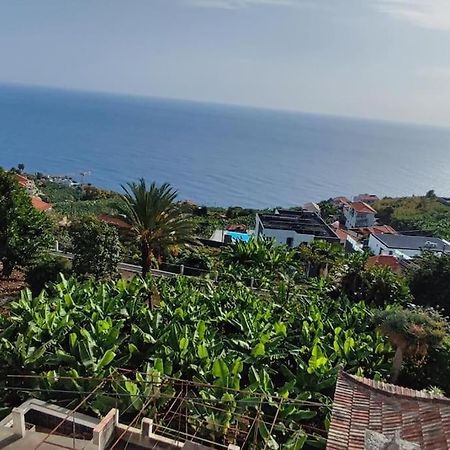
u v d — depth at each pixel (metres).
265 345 18.83
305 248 36.66
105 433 11.43
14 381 15.70
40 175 112.19
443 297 28.94
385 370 18.61
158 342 17.81
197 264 33.72
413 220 84.00
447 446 7.71
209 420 13.32
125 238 27.88
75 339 16.73
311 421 15.43
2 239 26.33
